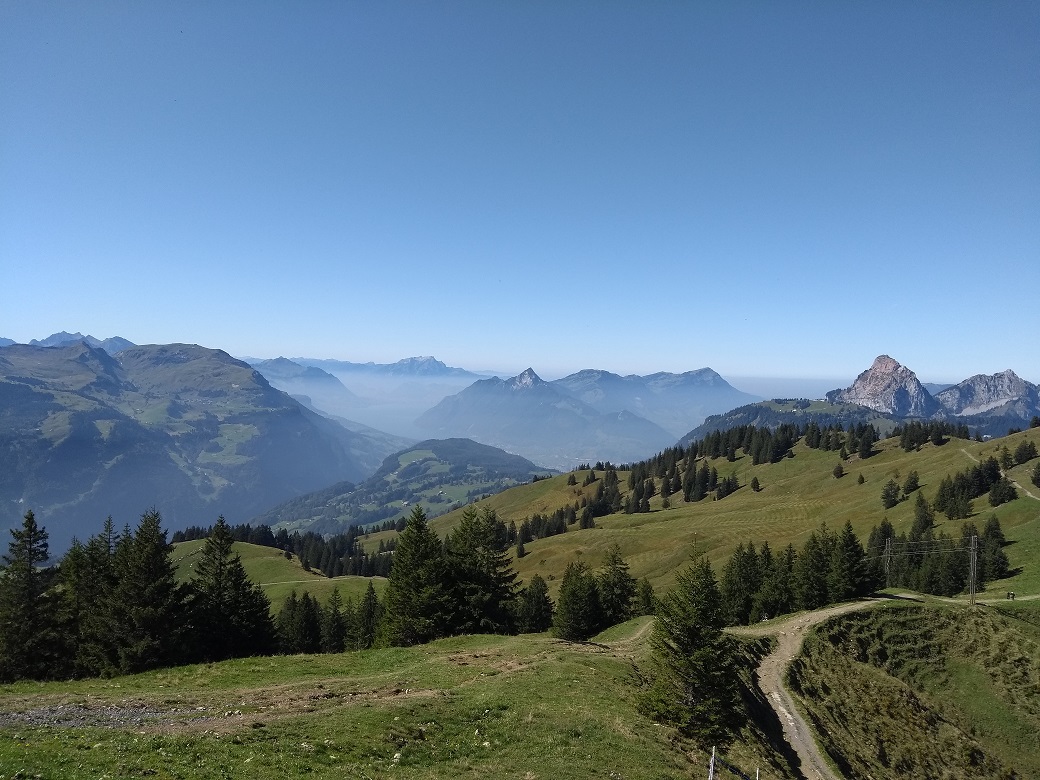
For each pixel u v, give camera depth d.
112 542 66.56
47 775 19.00
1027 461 155.00
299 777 22.27
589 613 82.75
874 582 97.31
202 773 21.39
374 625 102.31
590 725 32.06
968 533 120.12
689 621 37.53
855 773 43.91
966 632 74.56
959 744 56.59
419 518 68.56
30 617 55.19
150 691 35.91
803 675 58.53
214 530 66.75
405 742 27.27
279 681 40.09
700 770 30.69
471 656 48.12
